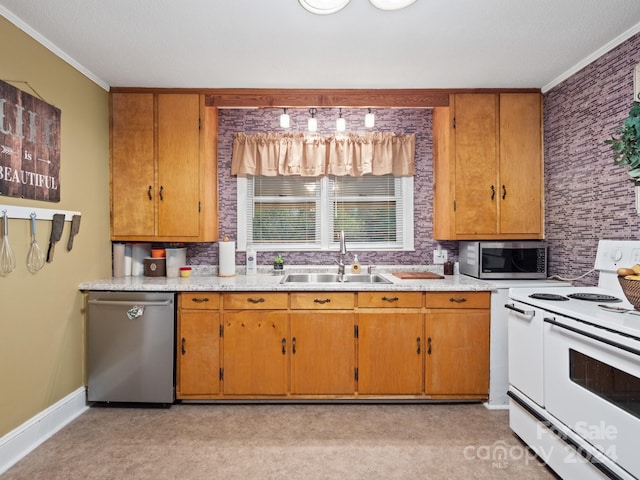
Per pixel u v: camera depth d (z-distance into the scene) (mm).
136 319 2393
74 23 1915
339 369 2434
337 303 2434
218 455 1905
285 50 2180
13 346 1861
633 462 1280
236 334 2424
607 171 2152
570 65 2387
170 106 2721
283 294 2434
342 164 3064
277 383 2430
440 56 2256
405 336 2432
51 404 2133
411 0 1666
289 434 2111
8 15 1814
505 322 2432
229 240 3117
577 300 1846
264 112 3109
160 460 1862
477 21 1890
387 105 2734
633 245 1922
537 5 1763
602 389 1434
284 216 3160
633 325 1343
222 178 3109
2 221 1792
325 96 2734
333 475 1750
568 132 2477
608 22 1904
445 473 1768
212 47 2154
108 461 1852
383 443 2021
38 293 2031
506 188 2729
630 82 1992
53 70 2139
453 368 2439
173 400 2414
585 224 2330
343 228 3162
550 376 1731
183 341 2430
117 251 2783
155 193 2725
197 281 2604
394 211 3150
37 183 2016
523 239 2807
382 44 2111
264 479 1720
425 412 2383
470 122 2727
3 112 1792
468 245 2861
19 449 1876
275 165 3080
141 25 1931
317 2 1679
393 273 3004
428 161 3119
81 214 2404
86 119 2451
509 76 2545
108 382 2395
